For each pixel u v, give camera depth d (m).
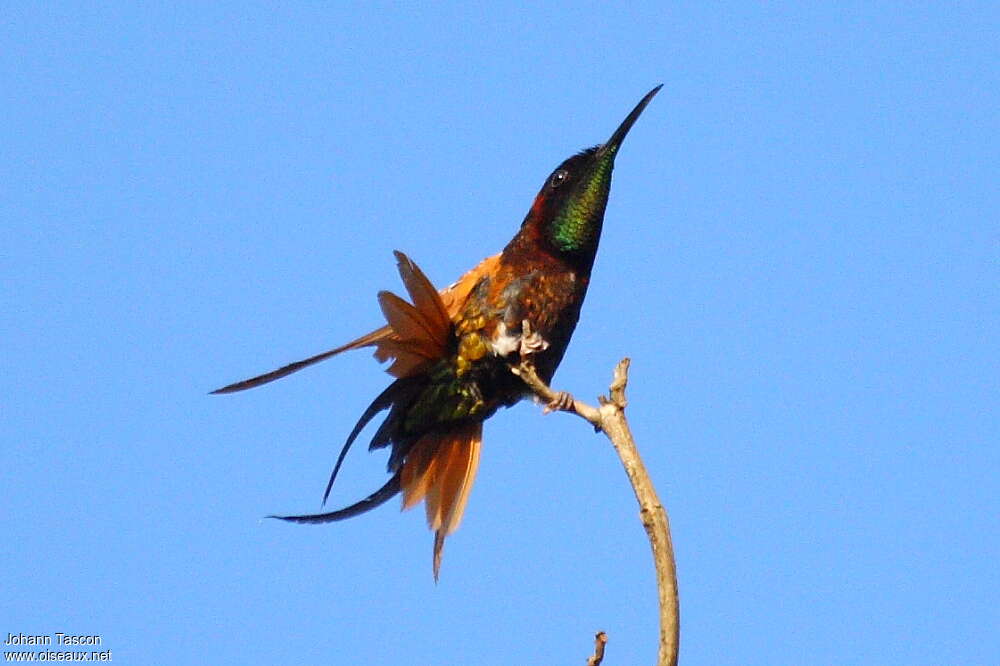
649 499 9.13
